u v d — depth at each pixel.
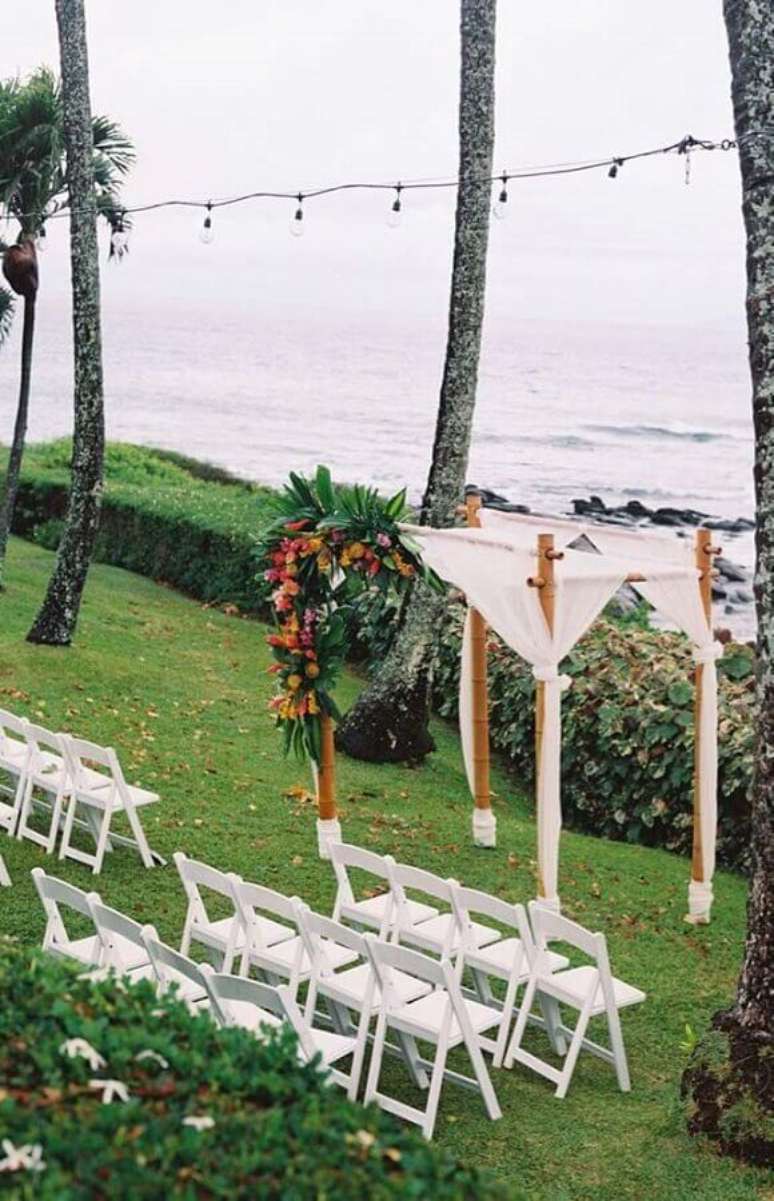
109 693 13.73
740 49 6.75
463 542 9.76
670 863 11.34
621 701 12.48
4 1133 3.38
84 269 13.93
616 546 10.58
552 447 45.97
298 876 9.95
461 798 12.57
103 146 16.03
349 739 13.20
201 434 56.31
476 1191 3.50
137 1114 3.53
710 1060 6.68
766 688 6.74
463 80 12.17
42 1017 4.09
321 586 10.37
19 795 10.18
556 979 7.36
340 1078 6.63
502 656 14.30
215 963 7.92
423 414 55.41
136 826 9.72
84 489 14.45
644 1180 6.21
